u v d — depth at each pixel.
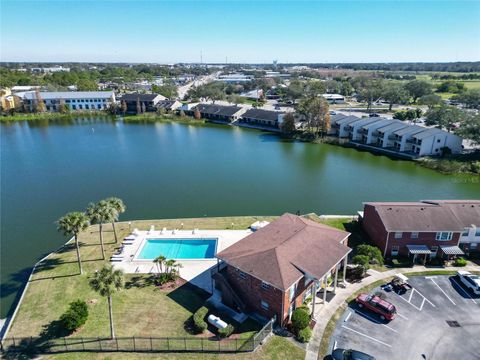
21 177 78.81
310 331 29.78
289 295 30.97
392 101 164.50
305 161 93.50
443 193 69.75
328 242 36.03
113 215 41.09
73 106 168.75
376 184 75.31
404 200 66.06
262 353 28.05
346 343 29.12
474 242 42.72
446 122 112.88
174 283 37.56
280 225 39.62
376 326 31.11
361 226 50.22
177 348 28.55
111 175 80.31
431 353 28.12
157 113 164.50
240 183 75.75
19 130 132.00
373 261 41.28
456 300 34.66
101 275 28.41
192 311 33.12
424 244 41.72
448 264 40.69
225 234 48.38
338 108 173.62
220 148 107.62
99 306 33.88
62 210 61.06
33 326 31.41
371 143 107.88
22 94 169.75
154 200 65.75
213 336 29.72
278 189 72.12
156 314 32.66
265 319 31.98
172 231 49.28
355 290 36.16
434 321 31.72
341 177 80.19
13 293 38.06
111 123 149.12
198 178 78.88
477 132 88.75
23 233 52.50
